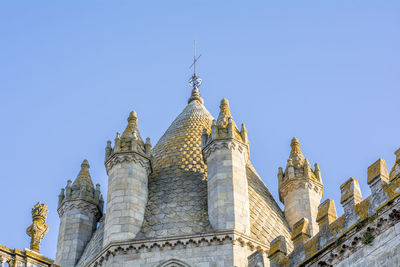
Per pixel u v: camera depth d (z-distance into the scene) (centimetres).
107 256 6091
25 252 4031
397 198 3834
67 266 6688
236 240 6028
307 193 6975
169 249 6053
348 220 4081
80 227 6969
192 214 6353
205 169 6919
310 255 4253
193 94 8138
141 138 6938
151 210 6462
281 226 6694
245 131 6738
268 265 4706
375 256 3841
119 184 6500
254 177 7219
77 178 7388
